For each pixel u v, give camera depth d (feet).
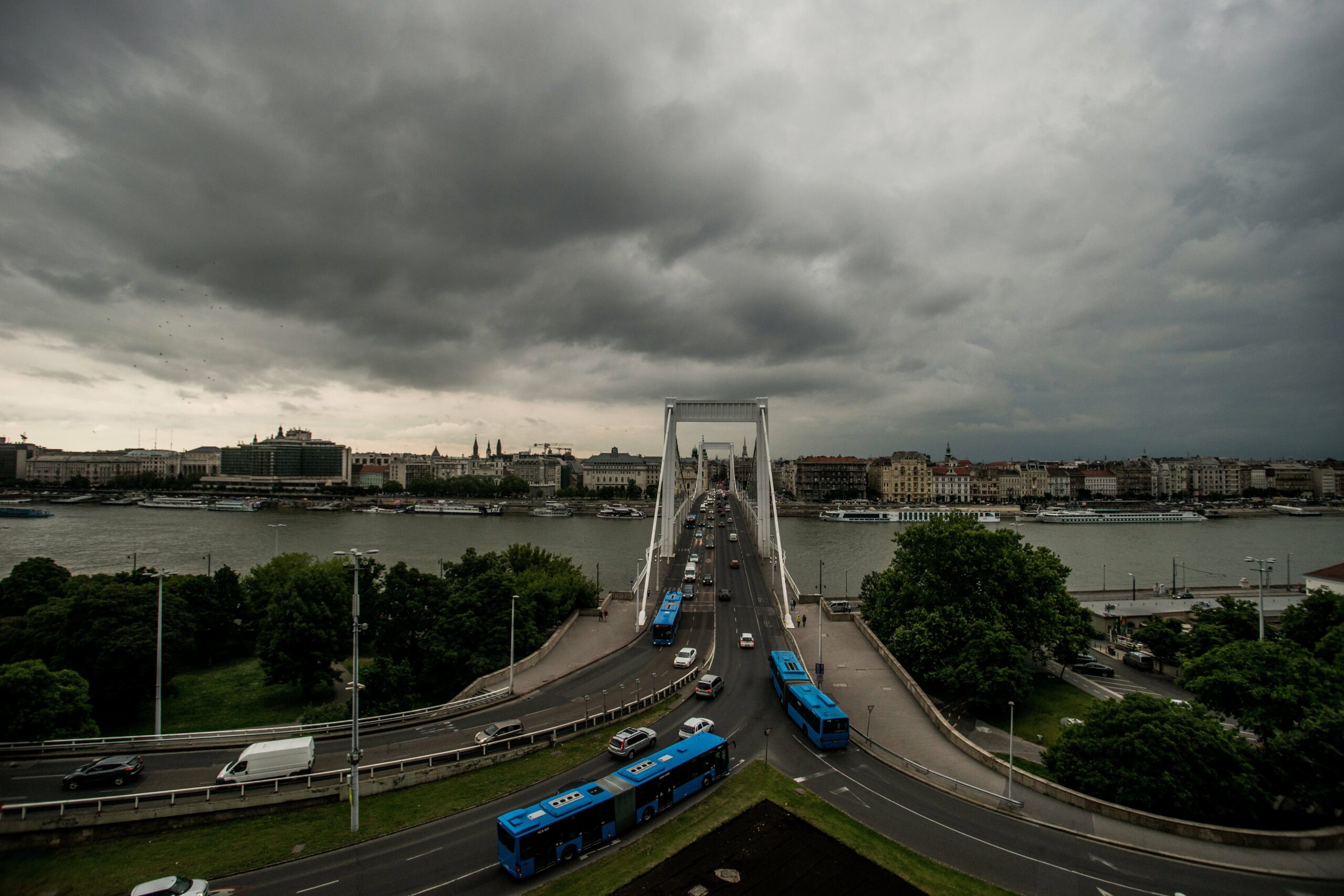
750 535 629.92
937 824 150.10
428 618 304.91
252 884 127.24
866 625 317.22
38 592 315.37
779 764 180.86
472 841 142.10
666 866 130.21
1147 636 307.17
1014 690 240.32
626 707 217.56
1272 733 169.99
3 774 173.88
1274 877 131.34
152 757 185.06
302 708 264.31
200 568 549.13
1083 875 130.62
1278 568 595.06
